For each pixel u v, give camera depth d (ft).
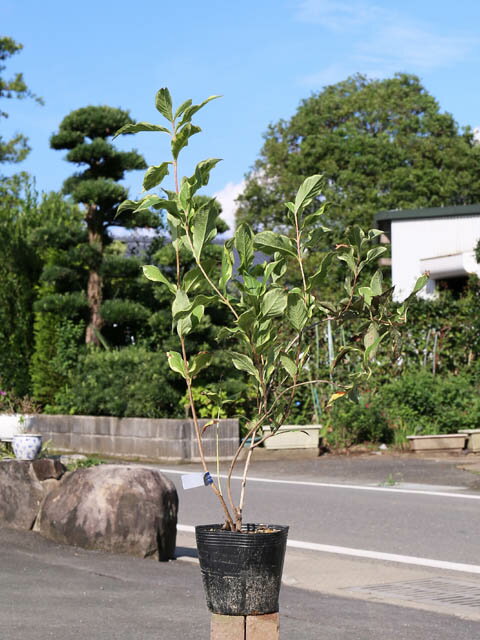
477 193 154.20
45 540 27.73
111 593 21.66
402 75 167.63
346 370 64.44
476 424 63.05
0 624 18.28
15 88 121.19
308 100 167.02
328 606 21.75
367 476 50.62
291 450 60.70
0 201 118.93
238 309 11.89
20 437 31.30
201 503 41.06
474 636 19.08
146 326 71.56
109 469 28.12
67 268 71.77
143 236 75.00
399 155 153.99
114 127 71.05
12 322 75.15
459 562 28.60
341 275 100.94
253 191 157.58
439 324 68.33
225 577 11.93
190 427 59.88
